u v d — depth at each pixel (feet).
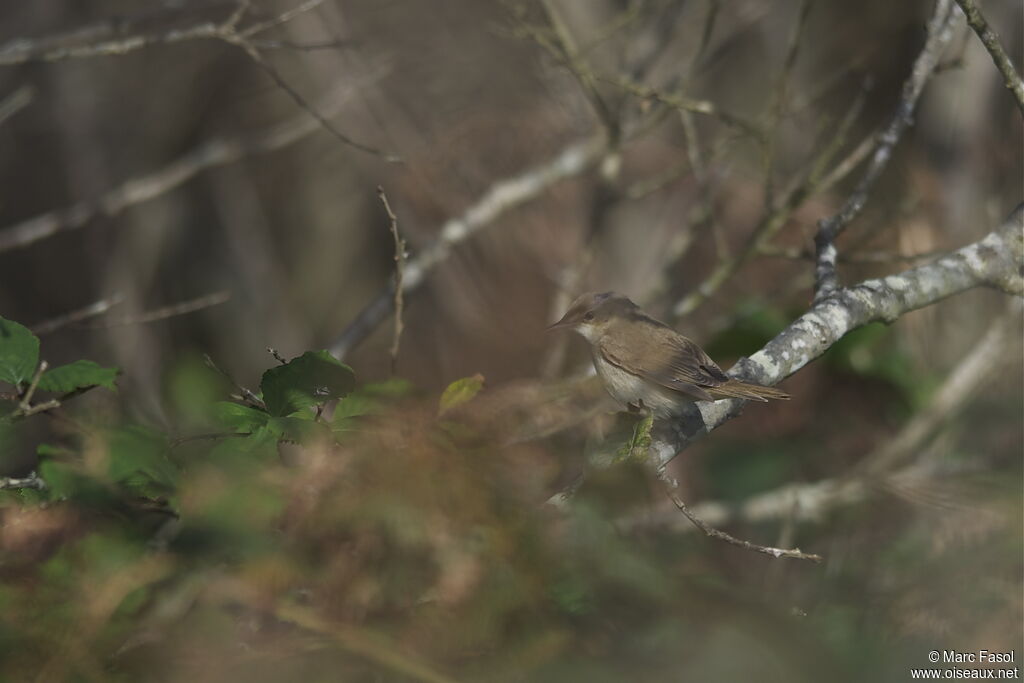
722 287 50.96
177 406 15.06
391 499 11.60
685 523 25.03
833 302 24.97
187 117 73.97
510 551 11.58
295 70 70.85
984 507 20.25
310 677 11.32
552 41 47.34
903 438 37.47
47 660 11.07
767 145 38.60
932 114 47.60
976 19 22.88
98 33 41.75
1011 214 26.55
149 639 11.55
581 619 11.87
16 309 71.20
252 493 11.97
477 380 14.25
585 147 46.44
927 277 25.26
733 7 57.41
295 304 75.97
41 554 11.95
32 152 72.13
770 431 44.80
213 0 43.88
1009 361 37.50
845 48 63.57
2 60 35.55
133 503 12.87
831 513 36.58
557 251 52.80
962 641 16.01
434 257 44.14
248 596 11.46
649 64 46.26
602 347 29.04
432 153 55.57
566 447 16.76
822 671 12.72
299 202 76.59
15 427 14.29
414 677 11.18
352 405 14.74
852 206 27.40
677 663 11.78
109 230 71.82
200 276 75.15
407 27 63.57
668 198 53.21
